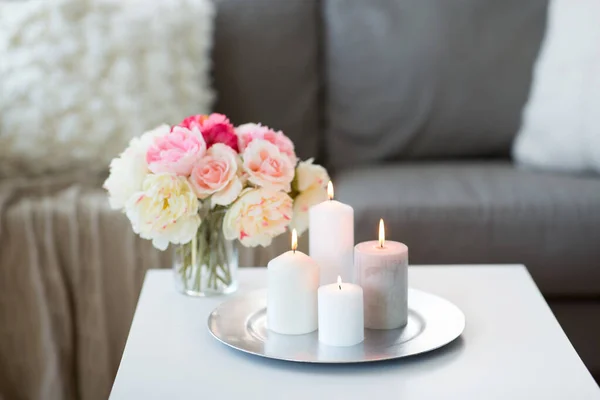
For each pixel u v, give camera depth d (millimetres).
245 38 2201
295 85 2225
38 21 1962
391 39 2195
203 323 1146
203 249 1223
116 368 1738
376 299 1074
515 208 1735
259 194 1126
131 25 2002
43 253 1713
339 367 987
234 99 2203
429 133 2199
